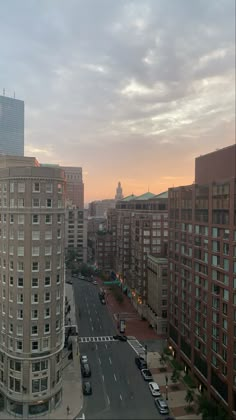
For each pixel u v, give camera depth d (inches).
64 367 3206.2
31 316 2506.2
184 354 3228.3
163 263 4165.8
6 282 2583.7
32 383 2493.8
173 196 3511.3
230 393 2343.8
